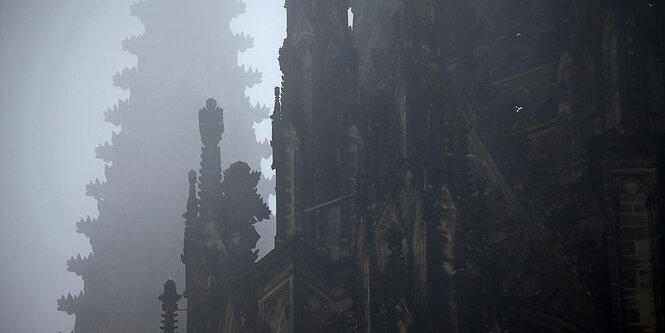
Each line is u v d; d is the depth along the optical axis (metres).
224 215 56.56
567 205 51.38
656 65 51.03
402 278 41.72
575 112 54.09
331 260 50.94
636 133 47.59
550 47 60.03
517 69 60.94
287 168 53.03
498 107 55.66
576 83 54.47
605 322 47.03
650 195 46.91
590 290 48.06
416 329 41.12
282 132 53.56
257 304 50.94
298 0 56.06
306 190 52.59
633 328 45.94
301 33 55.31
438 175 42.97
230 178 57.28
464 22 56.81
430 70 45.44
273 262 51.12
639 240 46.62
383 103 45.31
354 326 44.00
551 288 49.94
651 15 51.59
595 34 52.75
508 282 50.91
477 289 41.44
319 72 54.53
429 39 46.38
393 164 44.00
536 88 59.97
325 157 52.78
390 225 42.56
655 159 47.12
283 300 50.72
